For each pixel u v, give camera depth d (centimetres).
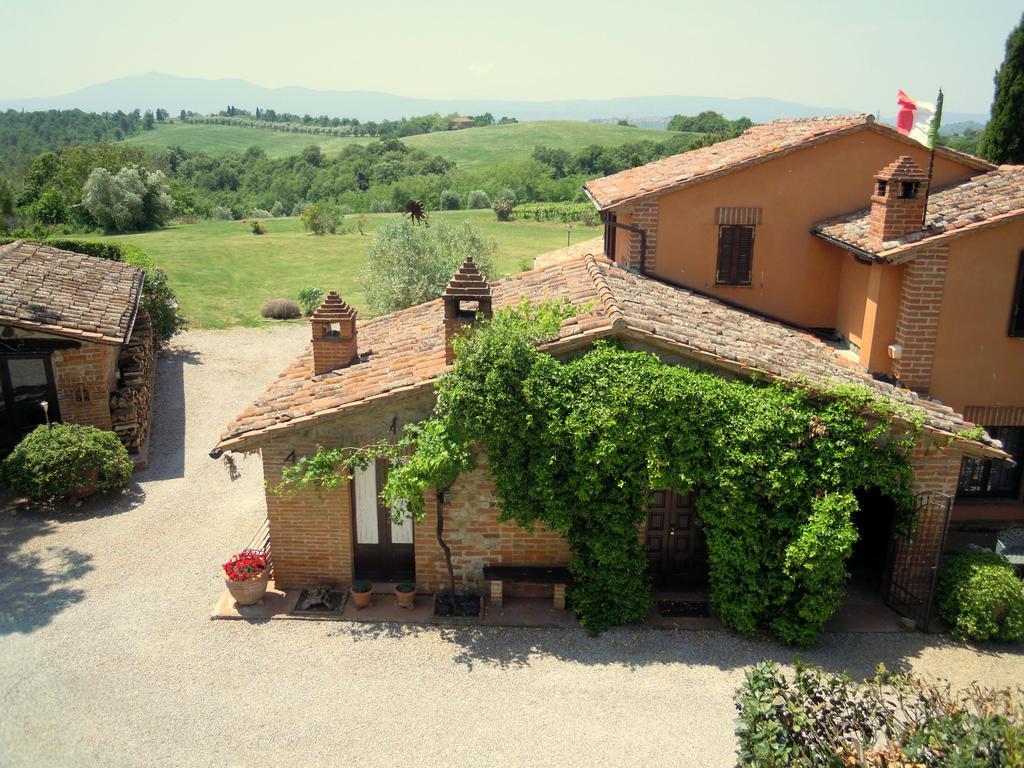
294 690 1119
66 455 1636
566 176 11475
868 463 1224
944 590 1291
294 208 11150
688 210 1759
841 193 1742
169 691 1111
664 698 1112
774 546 1223
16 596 1341
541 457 1212
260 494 1770
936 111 1404
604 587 1266
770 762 758
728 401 1209
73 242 3650
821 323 1814
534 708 1091
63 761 981
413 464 1188
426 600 1338
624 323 1225
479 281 1287
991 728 705
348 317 1455
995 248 1428
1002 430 1612
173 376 2619
